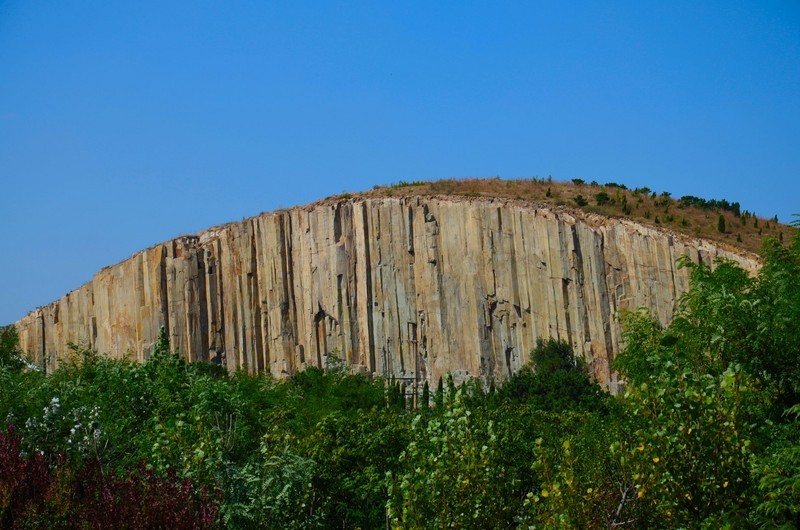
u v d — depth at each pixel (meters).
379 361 100.00
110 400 35.03
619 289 90.25
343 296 102.75
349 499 34.47
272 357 107.12
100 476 23.94
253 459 30.88
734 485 20.95
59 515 22.11
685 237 90.62
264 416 43.44
